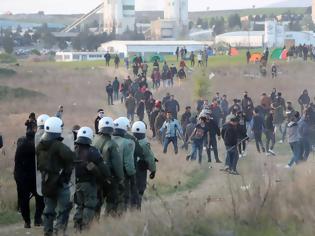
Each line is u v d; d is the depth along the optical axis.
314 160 52.16
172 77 127.88
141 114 83.12
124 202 28.97
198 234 24.28
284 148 64.81
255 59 163.12
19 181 29.86
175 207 26.67
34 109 107.88
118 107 110.50
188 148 64.56
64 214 26.30
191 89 110.88
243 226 25.06
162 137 61.03
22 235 28.92
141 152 30.62
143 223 24.83
